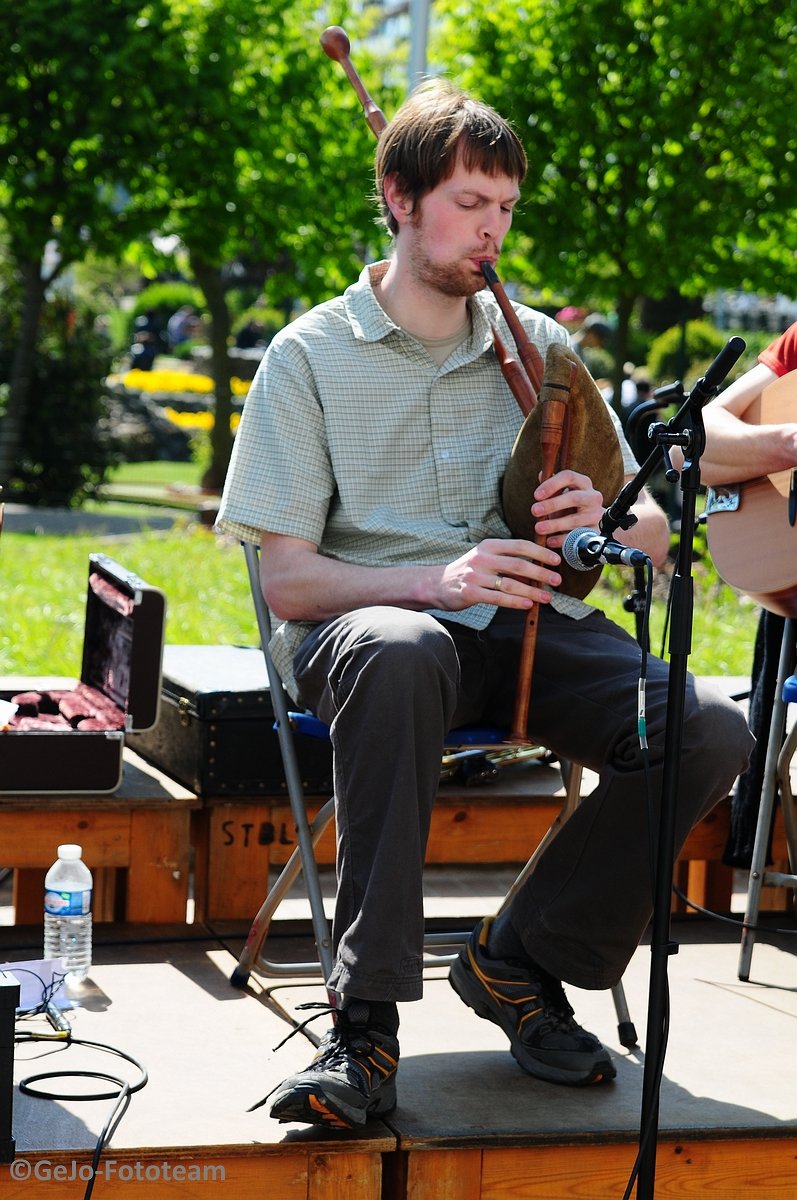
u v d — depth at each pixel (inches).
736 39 386.0
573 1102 110.7
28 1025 120.5
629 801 108.4
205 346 1208.2
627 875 108.9
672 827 96.7
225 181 463.5
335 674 105.4
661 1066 97.1
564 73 397.1
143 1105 105.5
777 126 389.7
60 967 126.9
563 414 115.3
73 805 143.9
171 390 976.9
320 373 121.9
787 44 387.9
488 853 157.2
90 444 628.7
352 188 484.7
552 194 409.7
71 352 627.2
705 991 137.3
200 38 448.1
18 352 517.0
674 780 96.6
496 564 109.7
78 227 467.8
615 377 437.7
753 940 141.1
